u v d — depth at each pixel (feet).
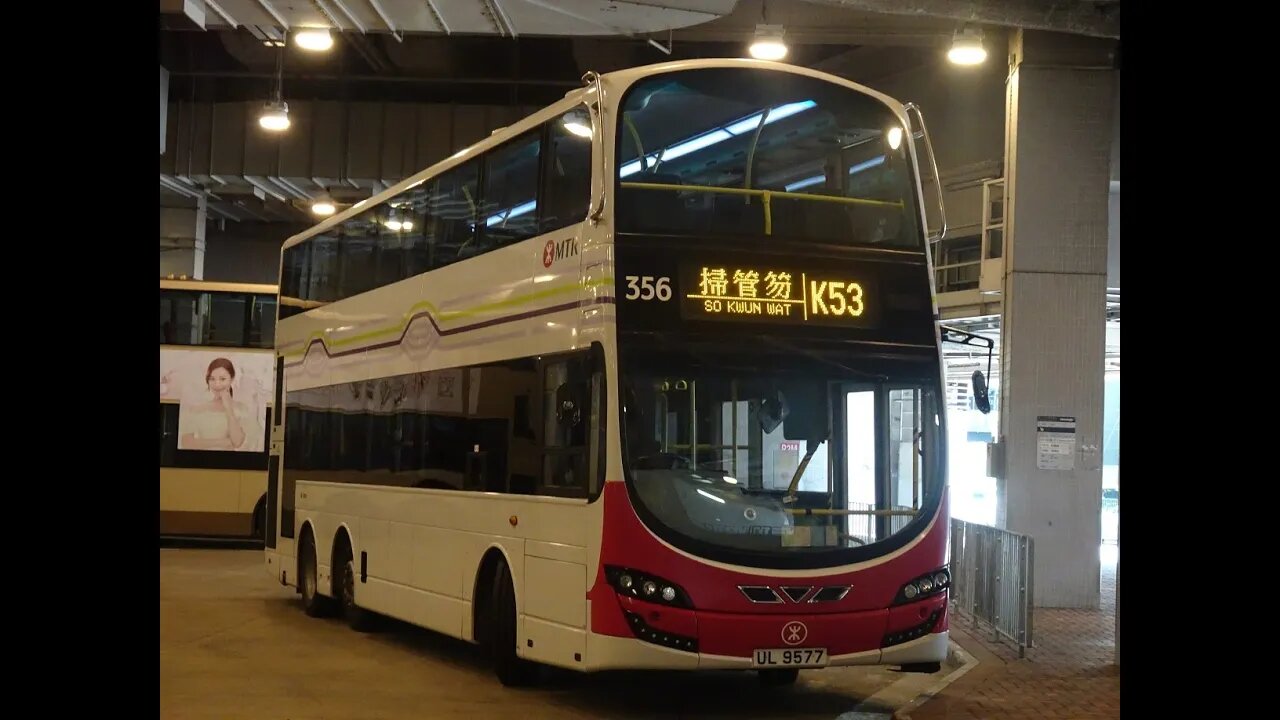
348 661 42.96
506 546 36.40
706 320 32.09
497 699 35.60
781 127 34.30
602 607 30.86
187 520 87.76
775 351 32.37
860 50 79.97
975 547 50.11
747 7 65.82
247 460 88.48
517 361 36.58
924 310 34.12
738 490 31.50
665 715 33.47
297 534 56.80
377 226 49.85
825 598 31.22
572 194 34.24
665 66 33.63
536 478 34.78
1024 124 57.98
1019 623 42.93
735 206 33.22
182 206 107.45
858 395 32.86
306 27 54.29
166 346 88.74
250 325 89.76
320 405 55.01
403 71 91.09
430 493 42.24
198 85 92.22
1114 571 75.31
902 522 32.55
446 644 47.42
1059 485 56.95
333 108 91.04
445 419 41.52
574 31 52.90
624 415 31.12
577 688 37.76
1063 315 57.62
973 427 113.80
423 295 44.32
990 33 60.29
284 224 126.93
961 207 76.43
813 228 33.73
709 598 30.48
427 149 90.38
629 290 31.81
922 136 35.81
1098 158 57.88
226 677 39.42
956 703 34.19
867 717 33.45
